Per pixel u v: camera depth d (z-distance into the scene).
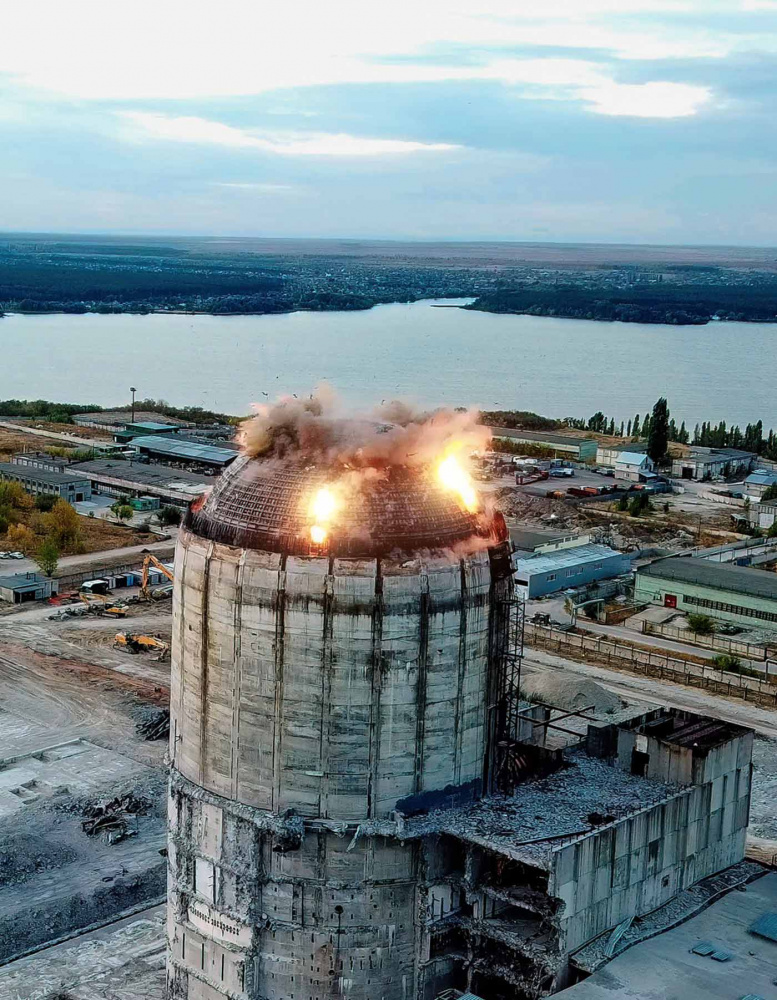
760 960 57.94
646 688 132.62
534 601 165.00
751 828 97.19
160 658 140.62
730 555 187.50
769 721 123.75
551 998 54.12
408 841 59.19
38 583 164.88
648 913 62.12
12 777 106.50
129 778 107.06
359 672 57.38
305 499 59.12
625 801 62.31
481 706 61.03
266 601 57.53
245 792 59.75
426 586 57.81
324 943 59.78
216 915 61.34
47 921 82.31
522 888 60.62
